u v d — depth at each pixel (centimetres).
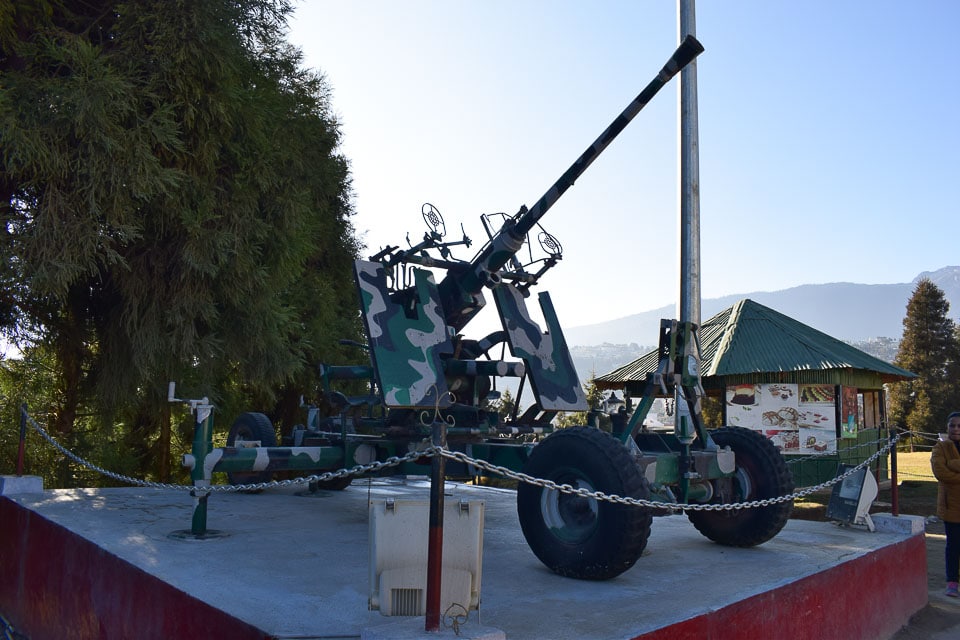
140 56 820
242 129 922
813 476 1387
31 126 713
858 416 1631
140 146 769
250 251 934
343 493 791
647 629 324
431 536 259
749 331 1530
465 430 591
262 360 1014
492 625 329
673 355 510
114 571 447
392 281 621
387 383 550
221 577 404
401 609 278
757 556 502
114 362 945
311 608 346
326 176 1277
